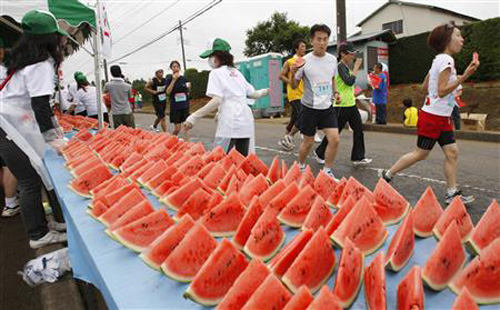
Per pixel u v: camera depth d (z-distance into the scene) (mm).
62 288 2846
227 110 4258
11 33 7219
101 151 3756
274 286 1036
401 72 20375
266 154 8367
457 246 1273
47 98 3215
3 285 3168
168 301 1241
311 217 1602
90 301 2465
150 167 2730
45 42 3207
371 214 1511
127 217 1788
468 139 9945
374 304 1046
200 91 36281
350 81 6090
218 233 1721
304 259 1203
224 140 4305
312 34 4801
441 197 4637
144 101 51375
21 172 3328
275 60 18453
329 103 4953
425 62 19109
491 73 15844
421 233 1599
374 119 14094
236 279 1161
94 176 2645
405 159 4316
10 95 3260
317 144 9234
